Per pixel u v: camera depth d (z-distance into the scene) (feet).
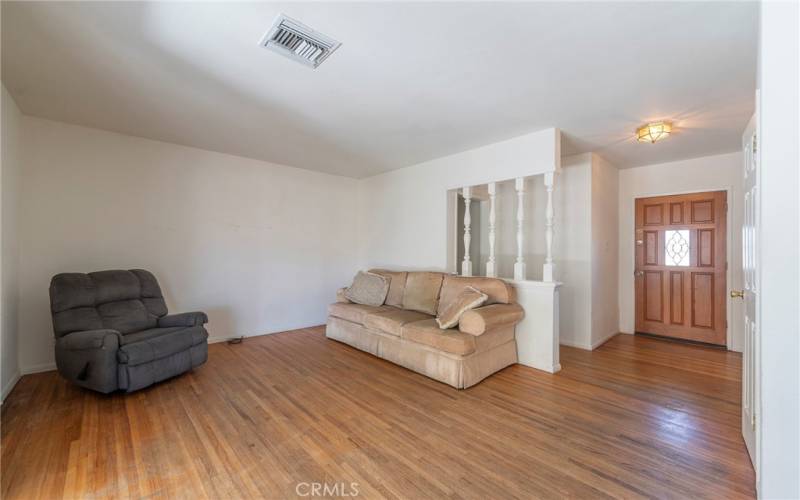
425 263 14.67
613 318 14.83
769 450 3.98
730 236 12.80
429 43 6.20
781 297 3.92
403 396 8.53
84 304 9.21
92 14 5.41
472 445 6.37
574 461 5.89
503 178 11.75
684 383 9.37
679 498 4.97
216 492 5.13
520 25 5.66
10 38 6.04
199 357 10.05
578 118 9.61
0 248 7.89
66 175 10.34
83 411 7.63
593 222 13.06
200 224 13.04
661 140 11.36
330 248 17.15
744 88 7.76
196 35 5.99
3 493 5.05
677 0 5.03
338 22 5.62
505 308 10.19
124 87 7.98
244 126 10.54
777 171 3.95
